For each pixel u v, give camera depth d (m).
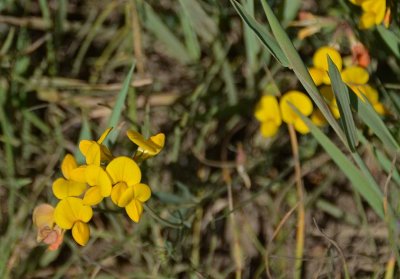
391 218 0.33
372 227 0.37
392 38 0.35
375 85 0.36
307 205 0.36
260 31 0.30
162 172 0.38
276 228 0.37
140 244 0.36
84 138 0.34
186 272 0.36
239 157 0.38
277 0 0.39
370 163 0.37
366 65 0.35
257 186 0.38
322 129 0.38
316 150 0.38
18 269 0.36
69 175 0.30
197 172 0.38
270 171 0.38
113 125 0.33
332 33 0.39
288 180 0.38
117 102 0.33
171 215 0.35
